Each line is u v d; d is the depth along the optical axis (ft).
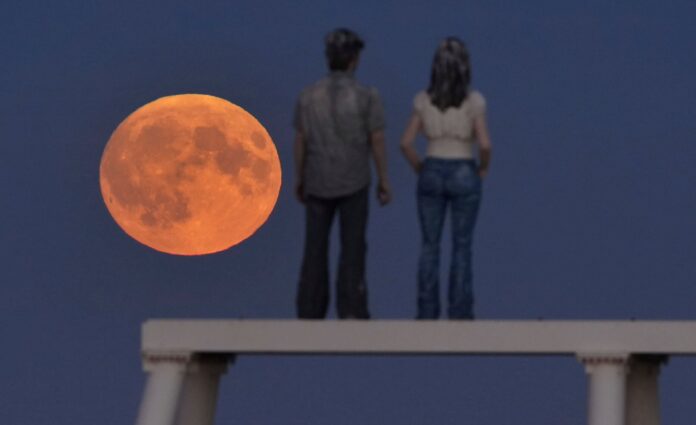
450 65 175.83
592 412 173.78
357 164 177.06
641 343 174.29
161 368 178.81
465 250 177.27
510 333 175.22
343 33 177.58
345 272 177.88
